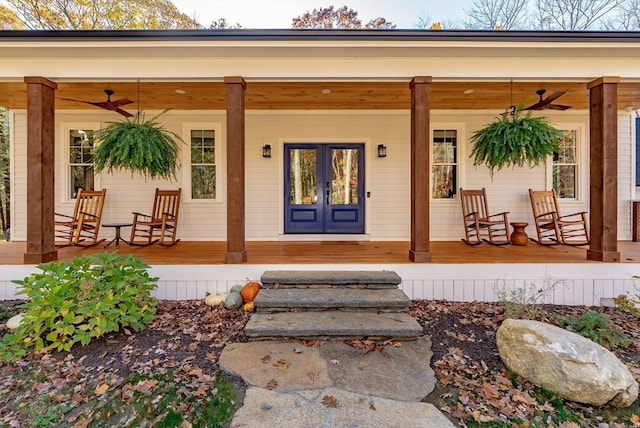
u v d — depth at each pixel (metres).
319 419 1.82
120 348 2.69
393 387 2.12
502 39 3.66
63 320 2.69
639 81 4.02
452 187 6.31
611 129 3.90
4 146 11.30
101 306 2.69
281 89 4.92
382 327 2.81
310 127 6.19
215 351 2.64
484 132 4.27
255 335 2.78
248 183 6.19
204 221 6.21
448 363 2.46
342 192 6.36
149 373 2.35
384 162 6.23
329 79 4.06
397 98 5.42
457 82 4.39
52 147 4.04
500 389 2.18
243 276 3.96
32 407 2.04
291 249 5.08
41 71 3.89
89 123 6.07
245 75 3.98
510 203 6.23
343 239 6.19
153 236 6.11
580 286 3.91
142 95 5.19
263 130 6.18
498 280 3.93
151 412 1.98
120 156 3.89
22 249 4.97
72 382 2.27
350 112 6.19
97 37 3.59
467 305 3.73
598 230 4.01
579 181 6.20
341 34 3.65
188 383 2.24
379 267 3.94
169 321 3.23
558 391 2.10
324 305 3.18
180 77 3.97
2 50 3.72
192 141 6.20
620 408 2.03
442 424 1.79
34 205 3.86
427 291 3.94
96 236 5.49
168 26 11.14
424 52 3.88
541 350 2.22
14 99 5.38
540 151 3.97
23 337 2.63
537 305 3.75
